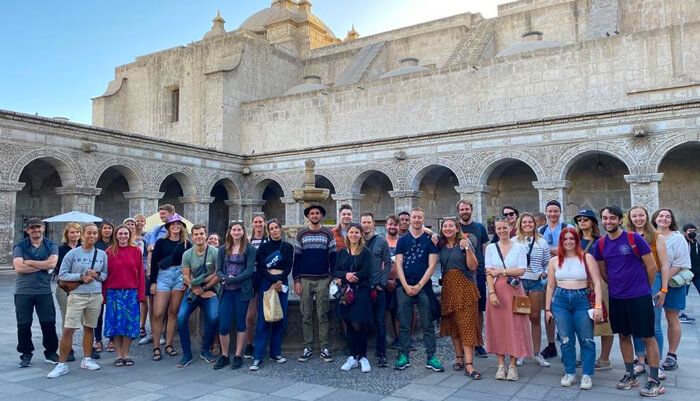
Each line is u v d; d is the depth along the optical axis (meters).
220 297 8.23
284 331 8.73
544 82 24.91
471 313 7.43
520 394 6.49
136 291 8.22
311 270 8.23
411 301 7.87
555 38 31.53
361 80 32.72
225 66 33.78
